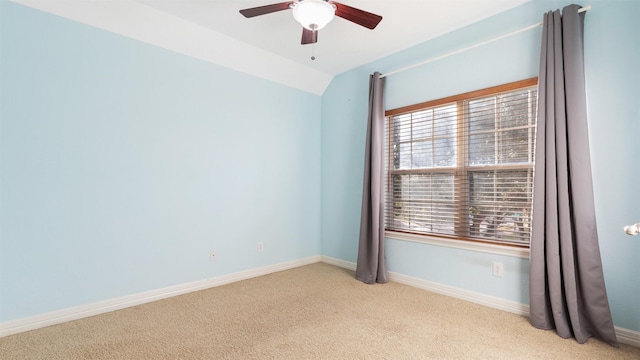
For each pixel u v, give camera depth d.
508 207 2.47
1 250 2.01
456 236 2.76
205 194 3.01
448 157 2.84
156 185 2.70
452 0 2.34
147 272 2.63
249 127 3.37
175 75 2.82
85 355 1.78
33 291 2.12
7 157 2.03
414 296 2.75
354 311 2.42
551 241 2.05
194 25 2.71
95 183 2.38
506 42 2.46
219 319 2.28
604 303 1.90
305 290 2.92
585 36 2.08
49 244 2.18
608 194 1.99
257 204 3.43
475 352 1.83
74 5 2.22
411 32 2.83
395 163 3.26
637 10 1.91
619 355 1.79
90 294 2.35
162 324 2.19
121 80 2.51
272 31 2.84
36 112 2.13
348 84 3.76
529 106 2.37
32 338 1.98
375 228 3.12
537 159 2.13
